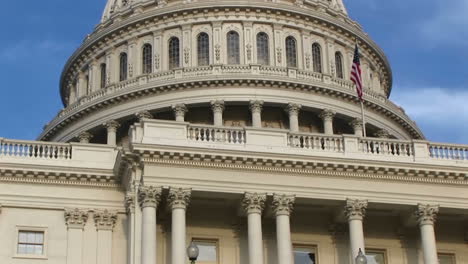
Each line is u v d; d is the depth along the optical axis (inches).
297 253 1856.5
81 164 1841.8
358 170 1809.8
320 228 1881.2
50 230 1790.1
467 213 1875.0
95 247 1790.1
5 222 1776.6
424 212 1822.1
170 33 2987.2
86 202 1817.2
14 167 1793.8
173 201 1707.7
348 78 3075.8
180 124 1780.3
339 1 3405.5
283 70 2854.3
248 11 2977.4
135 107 2807.6
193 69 2844.5
